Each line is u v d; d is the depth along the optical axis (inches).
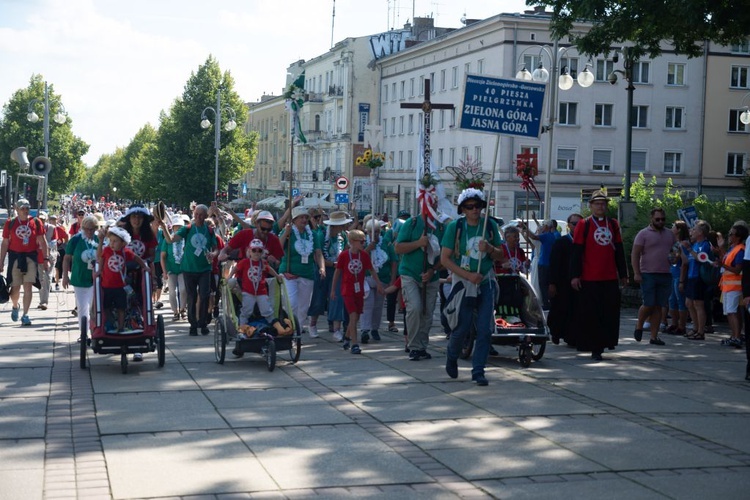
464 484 265.7
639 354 537.3
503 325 498.0
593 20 828.0
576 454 299.3
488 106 453.7
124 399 381.1
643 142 2426.2
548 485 265.6
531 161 689.6
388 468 280.7
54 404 368.5
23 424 332.8
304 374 448.5
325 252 622.8
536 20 2282.2
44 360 486.6
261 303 482.0
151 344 451.5
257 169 4409.5
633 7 766.5
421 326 497.7
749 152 2461.9
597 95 2377.0
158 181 3228.3
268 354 456.8
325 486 261.9
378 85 3149.6
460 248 422.6
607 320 508.7
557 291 561.6
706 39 823.1
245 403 374.3
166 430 326.0
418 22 3137.3
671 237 588.4
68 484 261.4
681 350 560.7
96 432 322.7
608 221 510.6
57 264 988.6
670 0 743.1
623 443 314.2
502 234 551.8
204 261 609.3
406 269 496.1
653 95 2421.3
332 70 3390.7
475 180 547.8
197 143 3159.5
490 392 401.7
